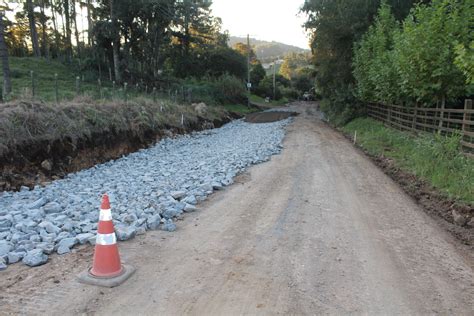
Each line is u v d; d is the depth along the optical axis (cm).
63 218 664
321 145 1727
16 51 4884
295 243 570
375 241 581
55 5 4575
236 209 744
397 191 888
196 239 586
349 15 2630
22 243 548
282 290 430
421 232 623
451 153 1029
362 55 2303
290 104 7675
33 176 1052
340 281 454
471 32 1241
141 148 1691
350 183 964
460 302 412
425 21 1327
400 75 1550
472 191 768
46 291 424
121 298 411
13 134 1059
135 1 3562
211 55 5616
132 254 527
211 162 1264
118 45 3600
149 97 2661
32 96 1362
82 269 480
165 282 447
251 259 513
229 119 3456
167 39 4631
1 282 445
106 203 458
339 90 2995
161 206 734
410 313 389
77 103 1465
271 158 1363
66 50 4522
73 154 1246
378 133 1897
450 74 1257
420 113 1675
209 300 408
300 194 854
